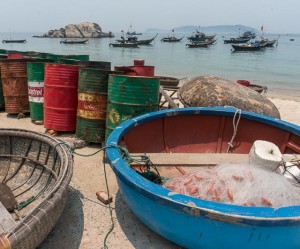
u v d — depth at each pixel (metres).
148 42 63.22
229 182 2.94
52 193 2.74
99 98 5.22
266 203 2.77
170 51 49.50
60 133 6.02
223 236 2.53
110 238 3.26
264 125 4.72
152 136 4.68
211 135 5.00
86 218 3.55
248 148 4.84
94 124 5.33
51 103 5.75
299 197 2.91
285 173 3.47
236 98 5.69
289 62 34.09
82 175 4.54
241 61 34.69
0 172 4.10
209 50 53.75
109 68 6.54
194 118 4.91
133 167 3.81
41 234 2.62
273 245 2.53
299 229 2.45
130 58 35.34
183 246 2.94
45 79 5.75
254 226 2.38
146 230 3.41
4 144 4.20
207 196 2.89
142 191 2.73
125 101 4.76
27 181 3.99
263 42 56.34
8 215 3.13
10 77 6.79
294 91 16.84
